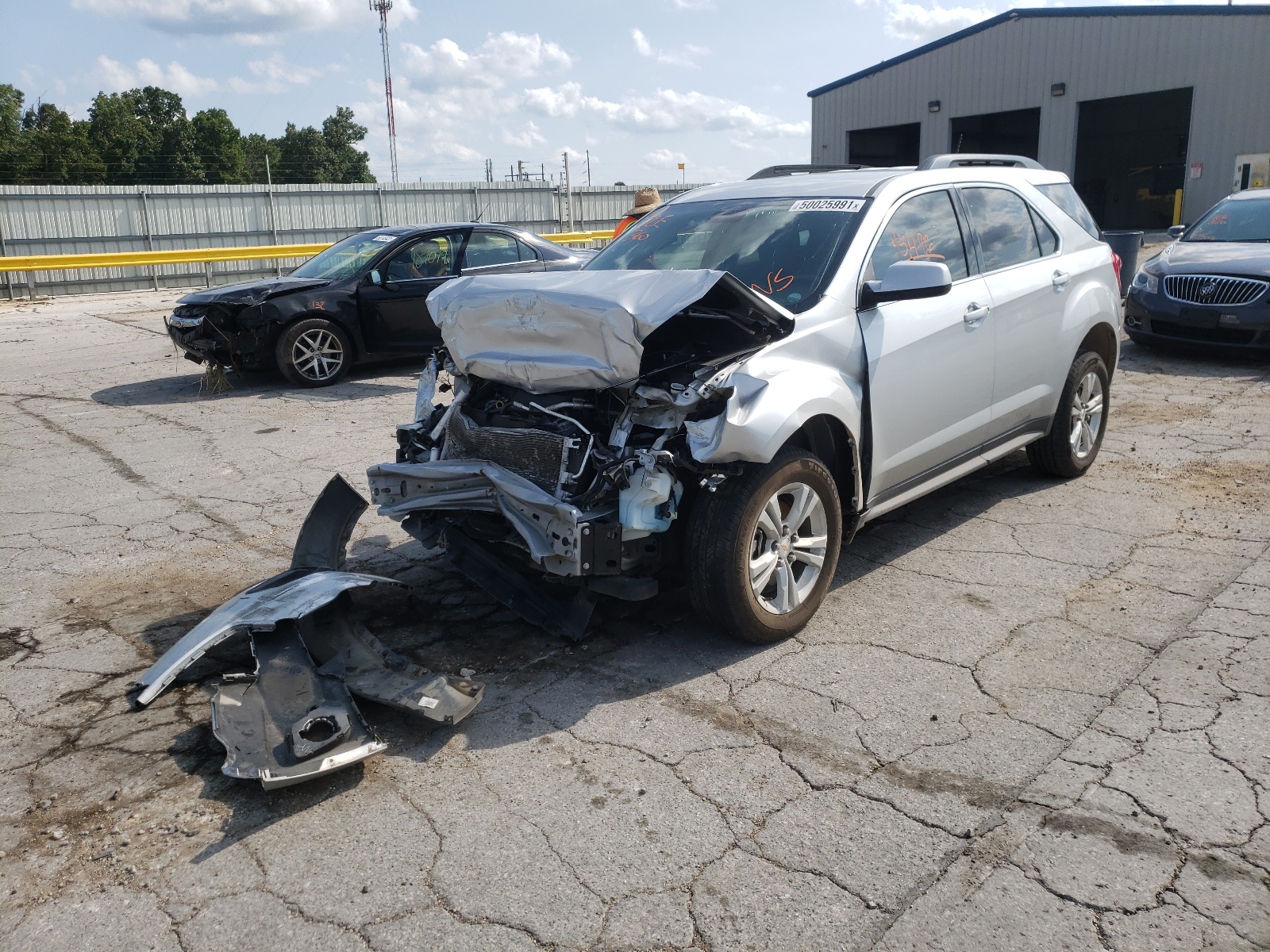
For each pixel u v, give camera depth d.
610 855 2.70
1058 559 4.73
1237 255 9.40
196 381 10.21
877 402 4.17
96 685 3.77
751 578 3.73
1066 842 2.68
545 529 3.49
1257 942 2.30
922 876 2.57
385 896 2.56
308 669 3.36
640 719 3.40
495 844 2.76
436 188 27.45
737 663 3.79
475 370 3.96
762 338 3.87
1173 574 4.48
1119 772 2.99
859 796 2.93
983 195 5.14
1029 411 5.28
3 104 70.88
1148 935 2.34
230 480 6.49
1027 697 3.46
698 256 4.59
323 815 2.92
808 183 4.88
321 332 9.67
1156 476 6.00
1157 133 35.25
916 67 31.61
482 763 3.16
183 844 2.80
